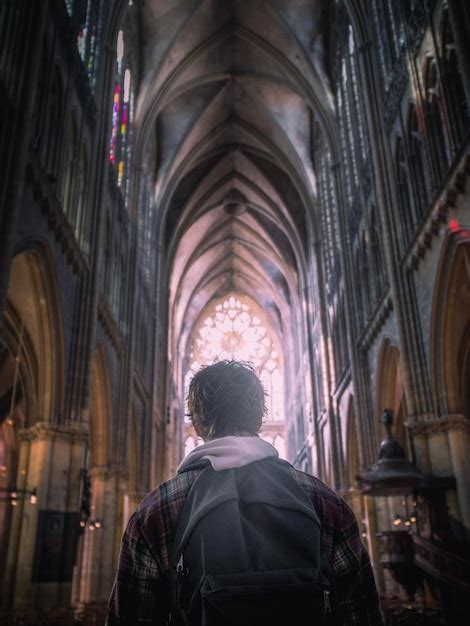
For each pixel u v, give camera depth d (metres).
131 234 28.69
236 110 39.50
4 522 22.27
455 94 15.27
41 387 16.77
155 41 31.19
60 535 15.81
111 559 21.89
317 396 39.41
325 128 31.62
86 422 17.47
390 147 20.70
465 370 17.97
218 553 1.66
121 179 27.23
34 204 14.52
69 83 17.89
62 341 16.98
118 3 23.62
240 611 1.54
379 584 22.30
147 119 31.72
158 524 1.85
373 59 22.36
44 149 15.59
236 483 1.85
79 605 16.50
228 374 2.23
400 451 16.62
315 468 38.44
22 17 13.99
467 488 15.38
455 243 15.25
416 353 17.80
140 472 31.77
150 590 1.82
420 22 17.47
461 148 14.12
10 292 16.58
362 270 25.12
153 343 36.03
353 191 26.88
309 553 1.70
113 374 24.16
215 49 33.94
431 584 15.59
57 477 16.31
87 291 19.06
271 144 40.38
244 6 31.36
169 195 39.88
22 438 16.72
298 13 31.02
